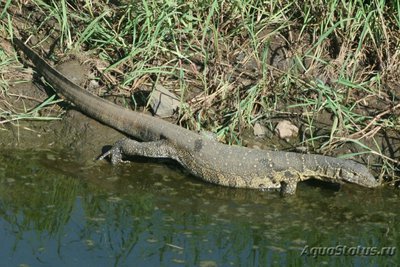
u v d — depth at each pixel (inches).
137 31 839.7
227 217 693.3
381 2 840.9
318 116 794.2
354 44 849.5
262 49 845.8
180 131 753.6
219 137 767.7
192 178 750.5
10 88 820.0
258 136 779.4
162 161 770.8
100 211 693.9
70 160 764.0
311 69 825.5
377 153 753.6
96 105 789.9
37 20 887.7
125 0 880.9
